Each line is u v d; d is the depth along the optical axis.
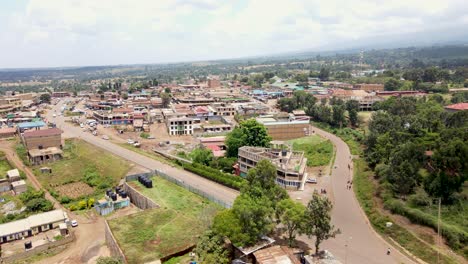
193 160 151.50
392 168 106.44
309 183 126.88
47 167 157.75
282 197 86.75
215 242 78.06
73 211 120.44
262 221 78.56
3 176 150.62
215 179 131.12
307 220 75.31
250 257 75.94
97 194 133.50
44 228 106.06
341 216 100.19
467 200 95.75
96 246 95.69
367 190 114.00
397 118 169.50
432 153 114.19
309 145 179.88
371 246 84.38
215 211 94.12
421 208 94.88
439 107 197.50
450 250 78.94
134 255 80.19
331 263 72.56
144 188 123.50
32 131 180.62
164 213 101.94
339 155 162.38
